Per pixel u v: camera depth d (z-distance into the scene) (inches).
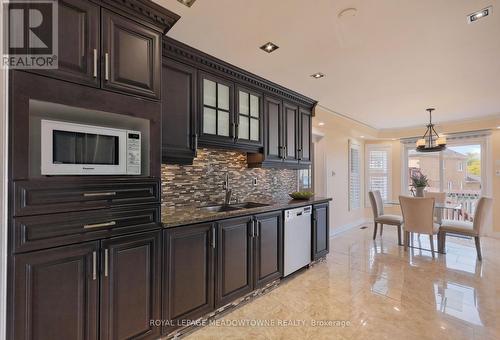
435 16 73.1
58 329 54.4
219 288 88.7
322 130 195.9
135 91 67.0
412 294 106.2
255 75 117.4
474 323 85.5
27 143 50.9
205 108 99.9
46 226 53.1
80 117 67.1
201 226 83.1
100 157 62.2
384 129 252.4
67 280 55.8
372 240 191.9
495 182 202.7
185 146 91.8
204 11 71.7
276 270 113.0
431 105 166.6
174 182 102.8
